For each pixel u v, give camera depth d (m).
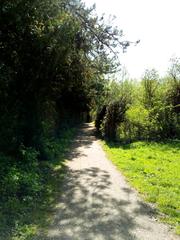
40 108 16.66
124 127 27.80
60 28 12.66
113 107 28.39
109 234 7.35
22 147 14.27
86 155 19.59
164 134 27.73
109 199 10.11
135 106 29.23
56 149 19.50
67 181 12.39
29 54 12.62
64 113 33.03
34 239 6.93
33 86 14.50
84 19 18.11
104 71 20.98
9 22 10.74
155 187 11.65
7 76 11.75
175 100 30.27
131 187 11.66
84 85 22.86
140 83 31.70
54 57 13.30
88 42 19.05
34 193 10.08
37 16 11.59
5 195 9.23
